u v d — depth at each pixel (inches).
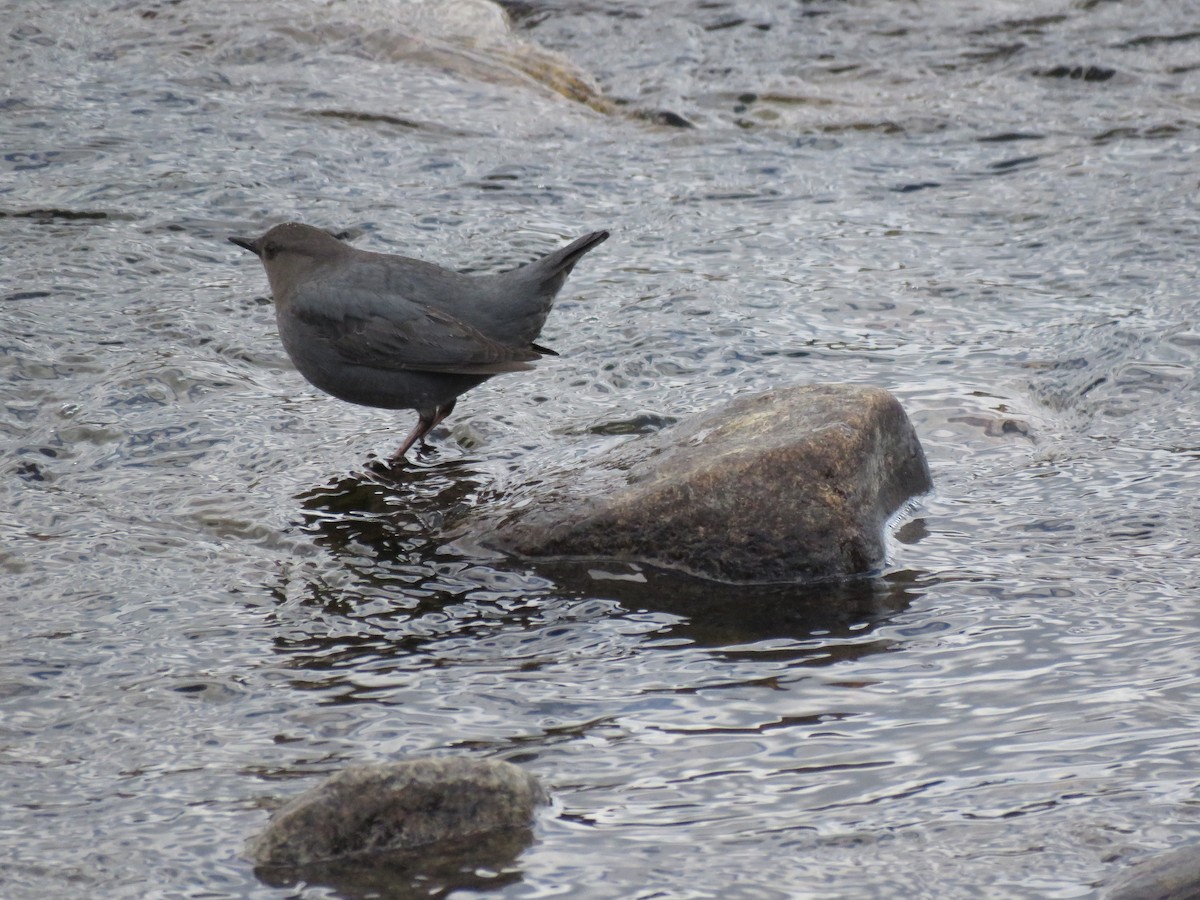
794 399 398.9
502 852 243.1
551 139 745.6
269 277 463.5
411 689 305.1
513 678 310.2
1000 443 442.9
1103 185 678.5
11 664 311.9
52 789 265.6
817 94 821.2
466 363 433.7
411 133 736.3
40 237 604.1
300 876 237.5
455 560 372.2
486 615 343.0
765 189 690.8
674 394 488.1
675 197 678.5
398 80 791.7
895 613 338.3
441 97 777.6
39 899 232.4
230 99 758.5
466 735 285.3
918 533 382.6
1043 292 572.1
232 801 261.0
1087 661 309.4
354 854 242.4
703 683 306.5
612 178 700.0
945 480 416.8
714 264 605.6
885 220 653.9
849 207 669.3
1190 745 270.2
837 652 319.9
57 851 245.4
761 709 293.9
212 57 804.0
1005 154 729.0
